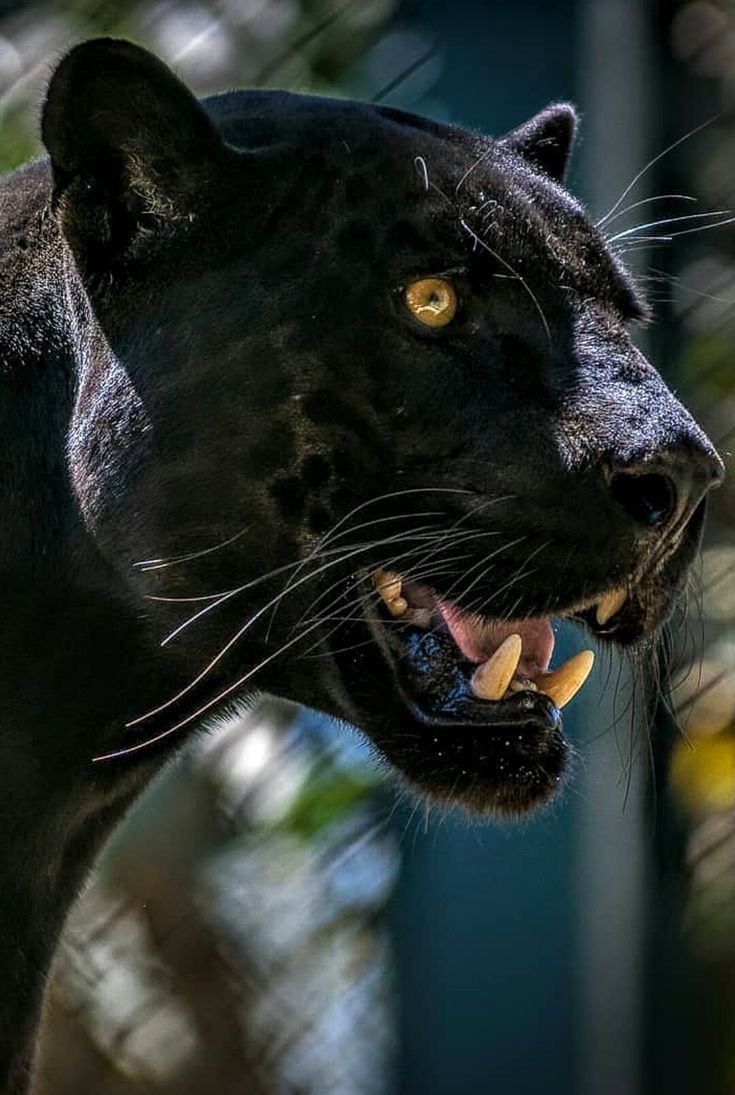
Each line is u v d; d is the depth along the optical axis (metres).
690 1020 12.49
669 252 12.66
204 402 8.34
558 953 11.75
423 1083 11.84
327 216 8.38
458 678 8.49
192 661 8.65
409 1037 11.91
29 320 8.61
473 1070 11.77
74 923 13.30
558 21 11.87
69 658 8.55
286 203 8.41
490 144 8.88
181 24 13.59
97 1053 13.31
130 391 8.38
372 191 8.39
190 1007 13.46
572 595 8.19
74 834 8.90
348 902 13.48
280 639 8.59
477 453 8.23
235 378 8.34
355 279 8.32
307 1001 13.54
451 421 8.27
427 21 12.22
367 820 13.45
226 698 8.92
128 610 8.52
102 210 8.41
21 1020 8.67
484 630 8.56
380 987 13.43
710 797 12.95
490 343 8.32
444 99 12.09
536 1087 11.77
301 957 13.55
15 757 8.58
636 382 8.31
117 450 8.38
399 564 8.37
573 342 8.36
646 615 8.41
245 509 8.38
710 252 12.88
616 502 8.11
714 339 12.96
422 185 8.39
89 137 8.36
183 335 8.37
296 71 13.30
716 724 13.17
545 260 8.43
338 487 8.34
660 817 12.55
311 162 8.45
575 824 11.76
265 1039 13.52
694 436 8.12
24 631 8.51
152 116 8.34
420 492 8.29
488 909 11.77
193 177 8.39
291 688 8.79
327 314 8.31
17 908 8.66
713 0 12.58
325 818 13.30
